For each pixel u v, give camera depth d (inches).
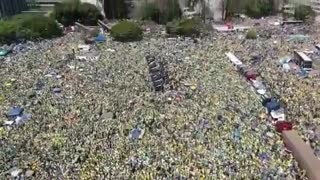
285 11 5329.7
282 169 1776.6
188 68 3179.1
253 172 1743.4
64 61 3437.5
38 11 6122.1
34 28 4220.0
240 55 3538.4
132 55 3585.1
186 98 2586.1
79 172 1779.0
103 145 2000.5
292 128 2154.3
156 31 4503.0
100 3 5339.6
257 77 2965.1
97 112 2390.5
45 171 1797.5
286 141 2004.2
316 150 1937.7
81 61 3444.9
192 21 4345.5
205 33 4330.7
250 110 2381.9
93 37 4207.7
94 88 2797.7
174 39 4188.0
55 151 1957.4
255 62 3341.5
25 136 2111.2
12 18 4498.0
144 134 2108.8
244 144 1974.7
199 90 2716.5
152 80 2896.2
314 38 4173.2
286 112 2348.7
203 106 2445.9
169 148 1955.0
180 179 1708.9
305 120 2252.7
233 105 2448.3
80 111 2407.7
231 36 4279.0
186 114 2331.4
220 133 2089.1
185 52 3649.1
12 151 1962.4
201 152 1910.7
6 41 4092.0
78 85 2864.2
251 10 5290.4
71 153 1932.8
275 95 2608.3
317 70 3191.4
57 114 2373.3
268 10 5359.3
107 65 3302.2
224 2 5157.5
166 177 1724.9
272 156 1878.7
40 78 3016.7
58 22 4933.6
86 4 5064.0
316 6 5625.0
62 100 2588.6
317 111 2362.2
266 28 4643.2
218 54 3575.3
